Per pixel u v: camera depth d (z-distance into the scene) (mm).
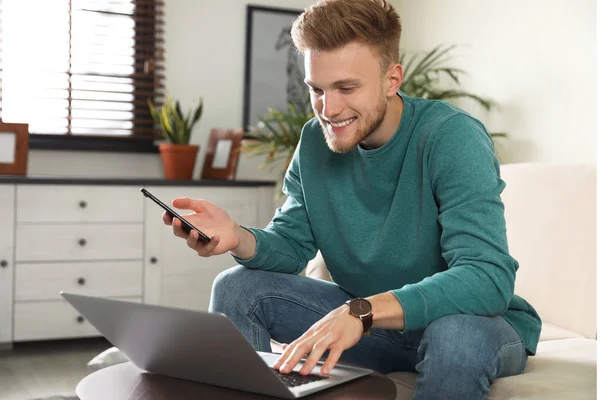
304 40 1397
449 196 1391
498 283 1297
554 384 1295
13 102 3723
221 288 1620
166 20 3951
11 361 3188
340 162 1630
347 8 1391
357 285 1617
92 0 3834
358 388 1139
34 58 3754
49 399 2592
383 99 1450
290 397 1076
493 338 1238
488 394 1281
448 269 1405
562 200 2037
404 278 1533
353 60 1377
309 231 1702
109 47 3875
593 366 1454
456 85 3484
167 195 3492
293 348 1199
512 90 3123
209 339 1050
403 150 1517
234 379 1126
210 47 4020
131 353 1235
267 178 4141
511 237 2135
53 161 3791
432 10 3678
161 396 1123
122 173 3922
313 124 1709
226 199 3604
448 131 1438
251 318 1587
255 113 4074
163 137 3979
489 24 3264
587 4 2738
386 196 1549
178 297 3537
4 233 3238
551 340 1801
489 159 1412
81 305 1177
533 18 3006
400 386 1491
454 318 1267
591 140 2721
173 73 3969
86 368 3082
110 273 3412
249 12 4043
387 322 1240
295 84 4152
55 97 3791
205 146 4016
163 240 3496
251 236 1601
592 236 1936
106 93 3875
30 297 3293
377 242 1543
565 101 2846
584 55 2752
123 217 3424
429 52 3707
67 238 3336
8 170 3520
